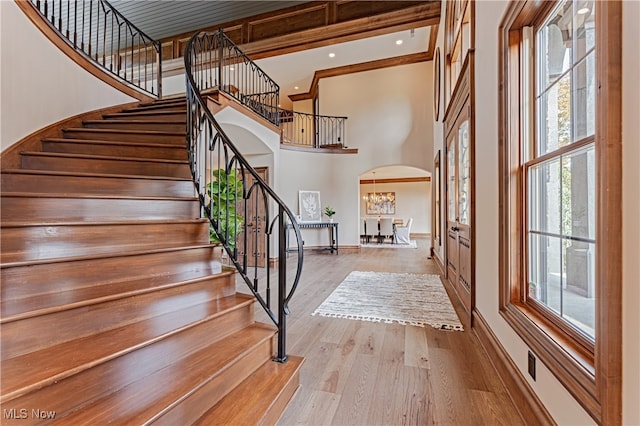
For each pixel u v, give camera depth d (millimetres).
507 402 1718
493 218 2168
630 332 849
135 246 2029
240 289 4172
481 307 2543
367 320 3025
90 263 1636
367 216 13555
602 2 945
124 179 2461
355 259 7027
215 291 2070
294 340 2555
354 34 5805
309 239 8078
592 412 986
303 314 3195
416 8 5332
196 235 2369
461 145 3539
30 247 1621
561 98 1479
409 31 6887
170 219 2357
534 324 1517
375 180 13547
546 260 1594
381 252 8273
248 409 1431
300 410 1647
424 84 7945
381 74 8250
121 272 1768
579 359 1153
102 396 1211
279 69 8562
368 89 8344
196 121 2893
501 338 1991
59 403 1084
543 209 1642
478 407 1675
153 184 2594
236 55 5996
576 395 1081
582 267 1266
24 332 1216
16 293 1383
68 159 2605
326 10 5891
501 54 1956
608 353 914
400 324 2916
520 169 1836
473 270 2803
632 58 840
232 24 6633
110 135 3217
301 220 7789
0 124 2412
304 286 4414
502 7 1935
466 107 3131
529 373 1546
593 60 1215
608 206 918
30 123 2719
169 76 7363
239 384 1637
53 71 3002
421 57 7898
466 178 3203
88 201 2066
